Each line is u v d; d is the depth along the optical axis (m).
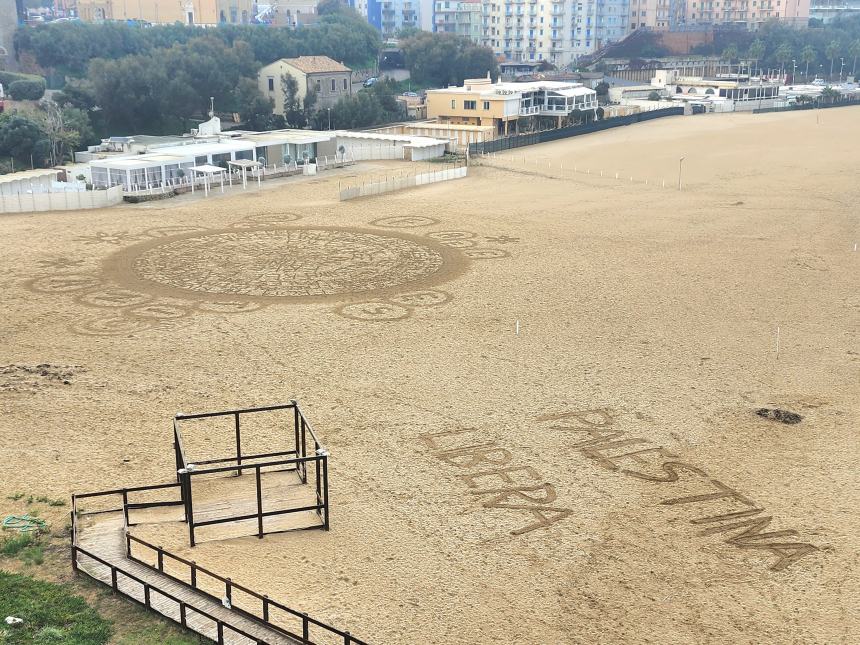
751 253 77.06
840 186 108.31
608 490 36.31
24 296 63.16
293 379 48.06
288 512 31.38
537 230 85.88
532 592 28.72
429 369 49.84
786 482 37.12
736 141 147.88
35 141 129.38
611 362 51.25
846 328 57.75
